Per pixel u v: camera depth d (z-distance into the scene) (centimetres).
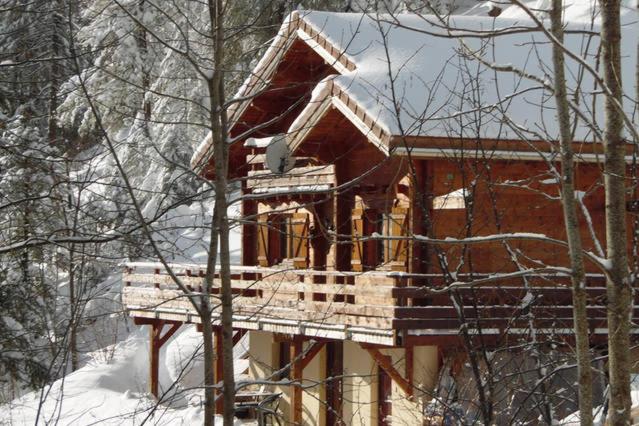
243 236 4019
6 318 2419
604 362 2383
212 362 1496
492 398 1587
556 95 1239
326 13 3228
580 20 3934
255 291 3722
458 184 2798
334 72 3475
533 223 2847
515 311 1792
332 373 3512
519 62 3019
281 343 3906
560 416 2477
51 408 3519
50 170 1585
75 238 1450
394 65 2920
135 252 1634
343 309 2900
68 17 1471
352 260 3212
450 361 2642
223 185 1515
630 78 3003
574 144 2536
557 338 2147
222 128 1516
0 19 1648
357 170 3250
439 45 3098
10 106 1869
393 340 2664
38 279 2280
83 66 1775
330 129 3136
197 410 3456
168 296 3778
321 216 3397
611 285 1244
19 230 1962
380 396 3209
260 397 3638
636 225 1560
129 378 4238
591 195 2891
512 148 2514
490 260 2806
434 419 2378
